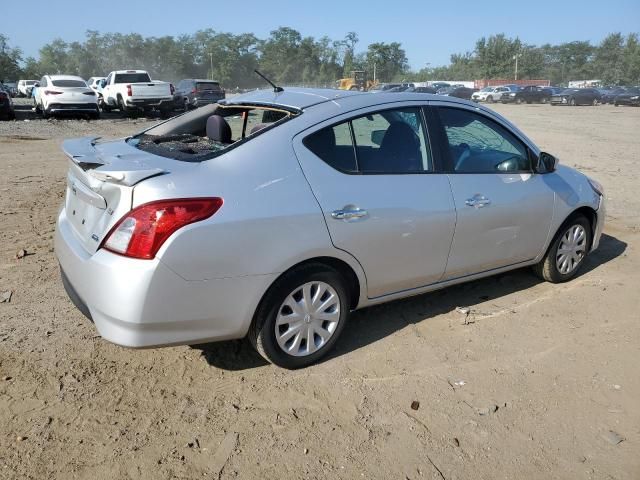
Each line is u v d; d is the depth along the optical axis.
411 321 4.13
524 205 4.28
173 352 3.60
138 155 3.30
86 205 3.24
